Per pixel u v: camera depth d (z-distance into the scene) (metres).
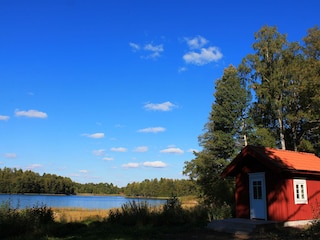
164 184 104.94
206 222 21.84
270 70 41.91
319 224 16.72
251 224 18.08
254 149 20.95
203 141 46.69
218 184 34.97
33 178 132.62
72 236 16.09
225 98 45.38
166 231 18.34
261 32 43.59
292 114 38.66
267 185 20.34
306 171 20.56
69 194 157.50
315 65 32.81
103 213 30.03
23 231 16.41
